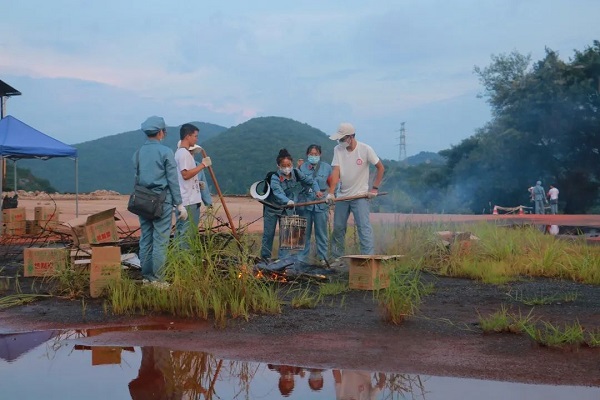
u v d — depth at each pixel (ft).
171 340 20.01
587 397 14.43
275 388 15.21
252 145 462.60
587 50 166.50
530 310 24.50
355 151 34.09
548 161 171.42
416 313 24.03
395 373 16.48
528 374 16.29
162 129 27.73
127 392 14.74
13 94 77.87
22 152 55.01
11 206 63.72
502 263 35.17
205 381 15.75
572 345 18.86
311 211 36.60
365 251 34.04
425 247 37.60
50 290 28.40
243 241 29.17
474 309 24.80
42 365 17.11
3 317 23.39
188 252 25.59
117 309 24.00
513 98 178.40
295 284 30.63
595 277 31.60
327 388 15.23
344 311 24.52
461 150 198.70
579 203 172.14
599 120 162.20
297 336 20.57
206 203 34.60
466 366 17.07
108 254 26.58
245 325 22.09
